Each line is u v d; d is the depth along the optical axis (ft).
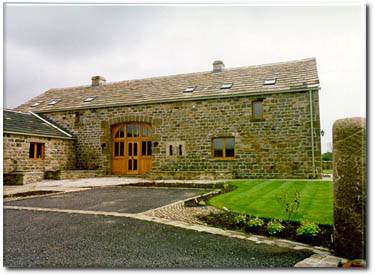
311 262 13.28
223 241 16.14
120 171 62.44
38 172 52.03
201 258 13.88
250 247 15.20
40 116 68.44
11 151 51.21
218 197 28.91
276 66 58.80
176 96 58.03
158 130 58.54
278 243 15.75
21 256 14.44
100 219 21.35
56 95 75.20
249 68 61.26
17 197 33.06
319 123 48.42
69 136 63.52
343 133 14.08
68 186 43.37
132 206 26.43
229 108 53.72
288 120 50.01
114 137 63.52
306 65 55.72
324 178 48.14
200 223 19.84
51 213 23.73
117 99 63.98
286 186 35.91
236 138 52.90
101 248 15.34
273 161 50.42
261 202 25.32
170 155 57.21
